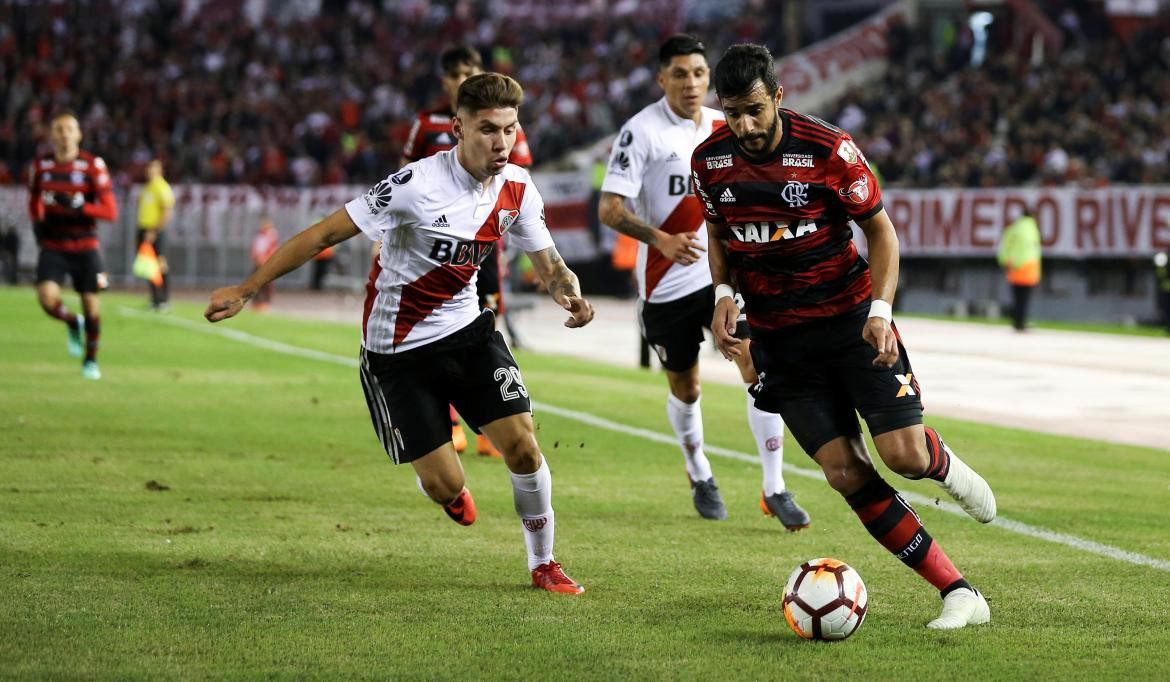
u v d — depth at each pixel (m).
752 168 17.84
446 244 18.62
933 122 110.19
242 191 118.94
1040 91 108.81
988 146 104.88
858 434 18.41
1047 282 92.50
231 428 35.28
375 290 19.16
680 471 30.34
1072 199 90.38
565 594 19.36
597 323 81.94
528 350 63.16
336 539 22.75
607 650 16.53
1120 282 90.94
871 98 117.12
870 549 22.61
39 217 44.44
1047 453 33.66
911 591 19.75
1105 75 110.75
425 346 19.09
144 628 17.17
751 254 18.30
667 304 25.66
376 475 28.92
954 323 84.75
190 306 88.12
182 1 161.88
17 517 23.72
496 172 18.42
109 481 27.42
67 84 144.38
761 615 18.33
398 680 15.25
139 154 131.75
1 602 18.27
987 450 34.03
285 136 130.50
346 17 156.75
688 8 147.12
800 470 30.52
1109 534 23.88
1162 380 51.97
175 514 24.42
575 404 41.84
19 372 46.47
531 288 108.56
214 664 15.74
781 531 24.05
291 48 150.38
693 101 26.20
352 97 139.25
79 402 39.25
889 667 15.89
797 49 135.25
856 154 17.56
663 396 44.69
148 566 20.50
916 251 95.25
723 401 43.44
